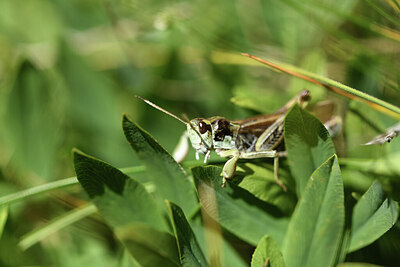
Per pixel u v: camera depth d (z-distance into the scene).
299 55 0.27
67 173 0.26
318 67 0.25
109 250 0.24
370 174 0.22
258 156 0.22
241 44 0.27
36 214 0.25
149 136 0.21
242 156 0.22
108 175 0.21
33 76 0.27
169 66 0.29
